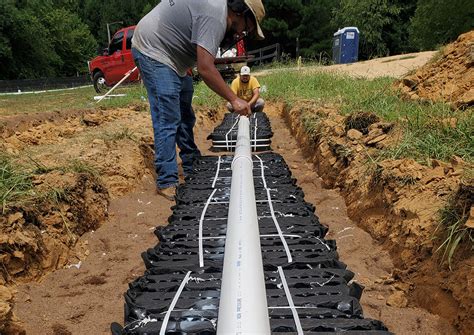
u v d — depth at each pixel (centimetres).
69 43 4281
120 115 806
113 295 289
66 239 339
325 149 534
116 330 219
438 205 298
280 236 318
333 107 714
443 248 265
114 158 484
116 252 348
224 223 348
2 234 288
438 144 389
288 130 876
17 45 3306
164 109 449
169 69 439
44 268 310
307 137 651
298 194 415
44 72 3588
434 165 360
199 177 486
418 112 479
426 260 278
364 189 392
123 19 5100
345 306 233
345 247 344
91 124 712
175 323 220
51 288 296
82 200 378
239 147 357
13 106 1104
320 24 3206
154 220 403
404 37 2794
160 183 464
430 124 436
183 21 419
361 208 383
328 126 578
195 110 928
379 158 400
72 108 886
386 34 2811
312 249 298
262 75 1573
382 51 2767
